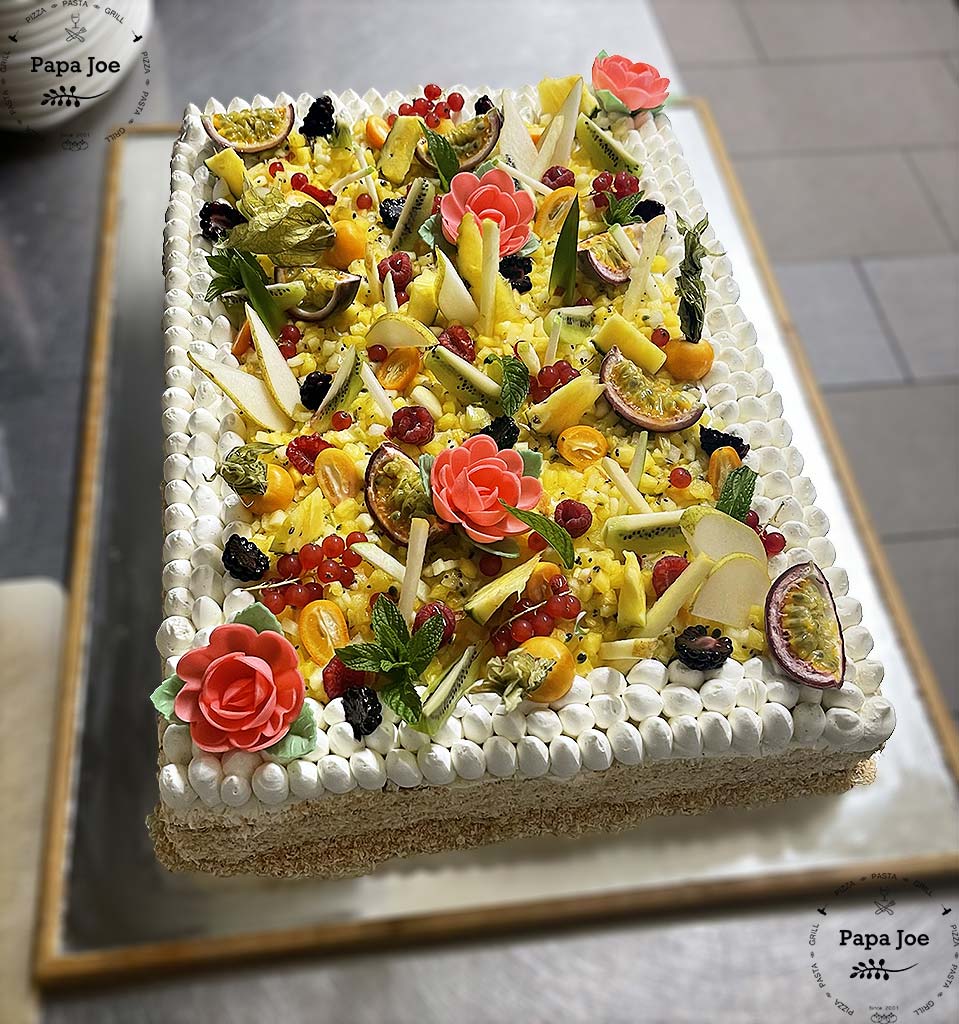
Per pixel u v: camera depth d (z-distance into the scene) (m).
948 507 1.01
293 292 0.59
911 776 0.59
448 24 0.95
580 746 0.49
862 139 1.23
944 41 1.31
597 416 0.57
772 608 0.50
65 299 0.97
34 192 0.95
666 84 0.70
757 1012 0.63
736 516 0.51
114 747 0.64
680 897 0.56
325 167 0.67
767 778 0.54
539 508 0.53
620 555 0.52
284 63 0.91
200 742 0.46
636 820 0.56
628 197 0.63
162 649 0.50
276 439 0.55
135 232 0.82
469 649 0.49
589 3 0.97
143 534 0.71
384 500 0.52
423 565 0.51
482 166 0.65
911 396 1.07
